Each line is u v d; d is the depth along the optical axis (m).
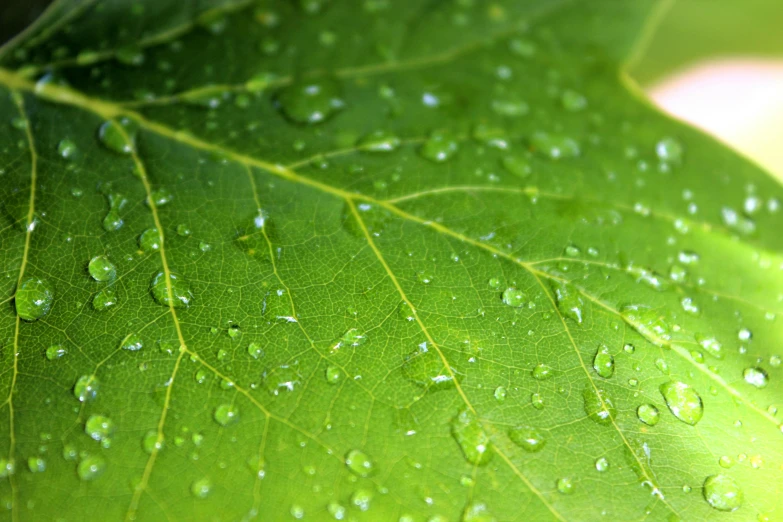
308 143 0.24
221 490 0.21
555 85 0.25
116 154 0.23
